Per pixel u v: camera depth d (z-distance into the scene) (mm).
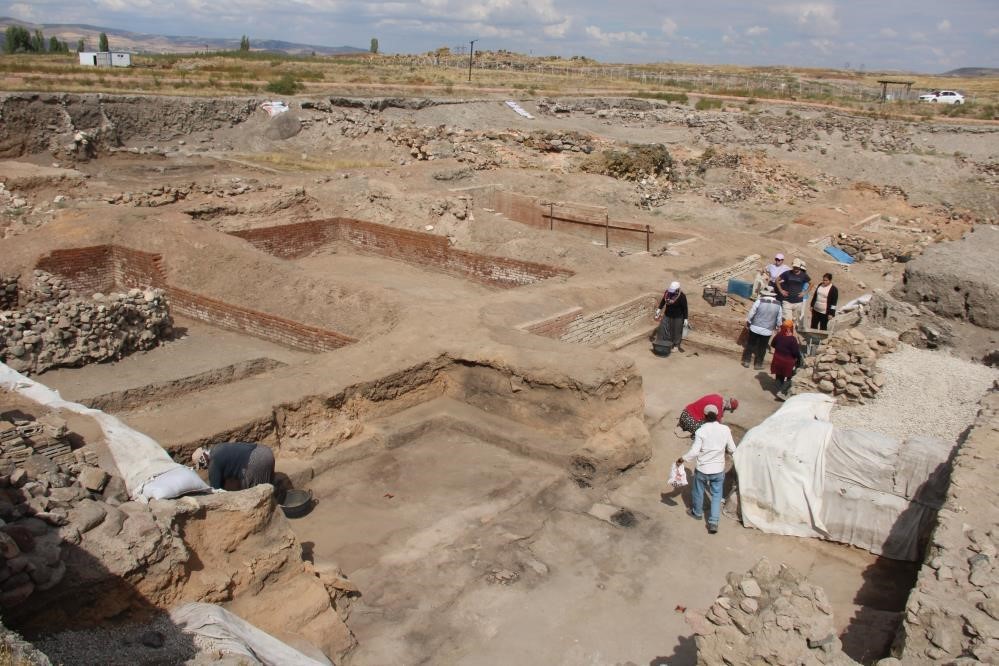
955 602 5414
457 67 73125
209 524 6020
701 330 14406
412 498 8656
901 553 7746
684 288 15859
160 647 4910
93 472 6012
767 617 5031
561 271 16375
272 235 19109
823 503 8109
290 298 14188
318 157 29656
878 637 6430
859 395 10000
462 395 10875
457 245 19031
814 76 100438
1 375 8141
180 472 6363
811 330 13516
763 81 74000
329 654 6062
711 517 8305
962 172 34812
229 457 7566
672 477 8492
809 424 8414
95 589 5070
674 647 6578
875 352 11312
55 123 26516
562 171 29078
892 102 57969
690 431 10078
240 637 5266
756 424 10969
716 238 20422
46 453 6363
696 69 103688
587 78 66750
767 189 30094
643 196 26047
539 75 66250
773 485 8305
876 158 36375
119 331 13250
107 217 16891
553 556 7797
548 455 9531
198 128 31094
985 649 4973
